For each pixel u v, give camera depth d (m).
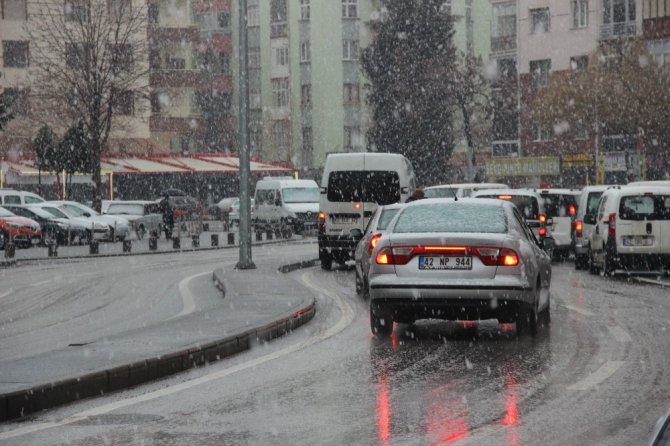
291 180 66.88
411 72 95.44
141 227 62.12
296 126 109.88
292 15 109.62
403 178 33.25
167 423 9.79
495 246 15.27
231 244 55.62
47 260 43.25
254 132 112.12
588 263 32.72
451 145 95.81
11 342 16.75
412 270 15.38
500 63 100.62
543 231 34.34
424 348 14.92
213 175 97.88
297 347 15.27
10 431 9.50
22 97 87.94
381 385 11.81
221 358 14.29
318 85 108.62
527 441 8.93
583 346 14.95
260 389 11.62
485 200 16.67
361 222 33.25
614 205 29.00
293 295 21.56
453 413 10.14
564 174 85.50
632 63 71.88
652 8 79.56
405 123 94.81
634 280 28.09
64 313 21.55
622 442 8.88
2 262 39.56
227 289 23.25
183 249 50.41
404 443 8.86
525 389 11.46
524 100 88.81
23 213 55.78
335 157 33.56
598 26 83.69
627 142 76.19
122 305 22.94
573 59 85.81
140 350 13.29
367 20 109.56
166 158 94.62
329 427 9.52
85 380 11.31
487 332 16.77
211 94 108.94
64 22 80.81
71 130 68.56
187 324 16.38
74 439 9.13
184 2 104.19
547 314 17.58
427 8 95.94
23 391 10.34
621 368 12.88
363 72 100.50
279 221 65.44
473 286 15.12
